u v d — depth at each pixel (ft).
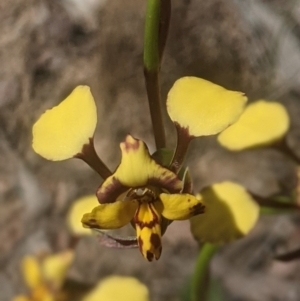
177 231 0.79
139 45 0.84
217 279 0.72
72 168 0.85
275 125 0.35
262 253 0.77
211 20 0.81
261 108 0.35
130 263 0.78
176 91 0.28
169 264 0.77
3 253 0.80
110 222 0.26
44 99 0.88
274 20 0.80
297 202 0.34
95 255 0.78
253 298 0.74
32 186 0.85
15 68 0.89
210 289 0.57
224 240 0.31
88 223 0.26
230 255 0.77
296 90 0.80
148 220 0.26
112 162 0.85
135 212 0.27
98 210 0.26
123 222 0.27
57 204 0.83
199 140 0.85
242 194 0.32
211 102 0.27
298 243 0.77
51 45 0.89
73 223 0.34
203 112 0.27
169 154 0.28
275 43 0.79
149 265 0.77
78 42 0.88
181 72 0.81
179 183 0.27
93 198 0.35
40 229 0.81
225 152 0.84
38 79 0.89
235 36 0.81
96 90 0.87
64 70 0.88
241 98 0.27
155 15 0.26
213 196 0.31
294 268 0.76
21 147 0.87
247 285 0.75
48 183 0.85
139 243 0.26
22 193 0.85
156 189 0.27
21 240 0.81
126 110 0.85
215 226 0.31
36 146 0.28
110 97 0.86
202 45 0.81
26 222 0.82
